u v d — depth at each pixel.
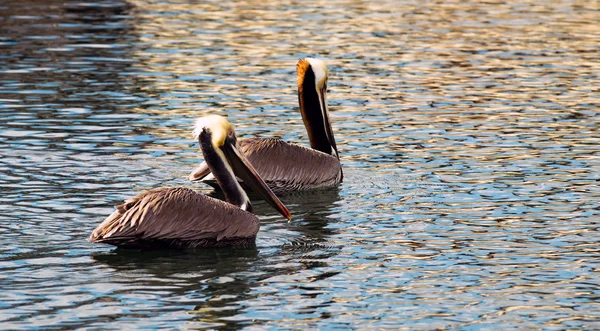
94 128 18.89
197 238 12.48
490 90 22.89
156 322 10.15
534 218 13.94
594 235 13.20
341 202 14.93
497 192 15.23
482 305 10.77
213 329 10.01
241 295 10.95
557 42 28.97
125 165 16.48
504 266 12.00
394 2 36.50
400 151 17.77
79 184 15.26
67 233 12.93
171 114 20.19
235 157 13.62
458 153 17.59
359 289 11.20
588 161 17.02
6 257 11.93
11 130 18.55
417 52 27.28
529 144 18.19
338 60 26.03
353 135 18.89
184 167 16.50
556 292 11.17
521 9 35.09
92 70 24.31
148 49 27.12
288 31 30.20
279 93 22.30
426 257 12.32
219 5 35.41
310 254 12.44
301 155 15.74
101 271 11.62
